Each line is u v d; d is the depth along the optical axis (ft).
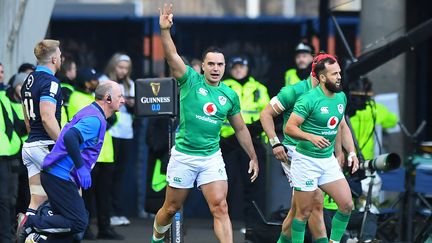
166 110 88.89
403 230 106.22
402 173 107.45
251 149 87.15
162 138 103.35
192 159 84.43
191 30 155.33
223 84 85.30
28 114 87.10
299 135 84.53
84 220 82.43
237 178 134.31
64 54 108.58
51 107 85.30
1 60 110.73
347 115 104.53
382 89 131.13
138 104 89.25
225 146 110.63
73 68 108.68
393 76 131.23
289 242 90.27
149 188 106.63
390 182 107.65
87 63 154.40
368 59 107.76
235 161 126.21
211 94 84.17
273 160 99.91
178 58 83.56
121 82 117.50
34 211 88.02
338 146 90.79
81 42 154.71
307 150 86.12
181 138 84.89
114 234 111.04
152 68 152.46
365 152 108.17
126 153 121.90
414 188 105.70
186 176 84.79
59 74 108.17
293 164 87.10
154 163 106.73
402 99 131.75
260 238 96.94
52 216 82.02
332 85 84.79
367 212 98.02
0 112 97.30
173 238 89.97
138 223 128.36
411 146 133.18
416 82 161.99
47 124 85.05
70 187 81.92
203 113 83.87
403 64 131.75
